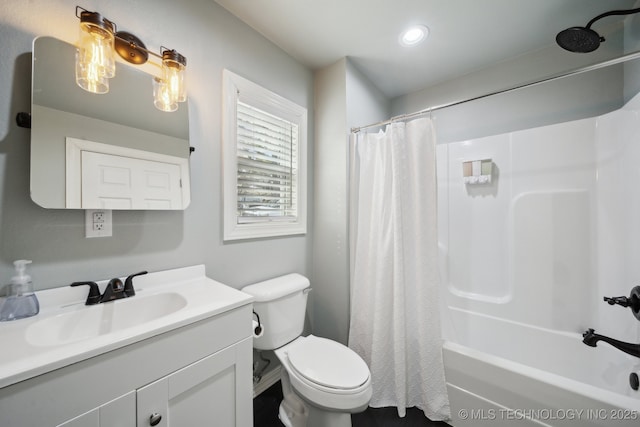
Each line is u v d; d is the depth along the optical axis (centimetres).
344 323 171
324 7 132
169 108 105
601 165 143
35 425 51
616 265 135
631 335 121
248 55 143
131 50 98
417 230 141
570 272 152
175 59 100
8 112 75
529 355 158
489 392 116
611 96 150
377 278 151
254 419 135
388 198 152
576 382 99
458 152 194
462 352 125
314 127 189
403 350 138
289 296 140
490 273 180
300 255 178
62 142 83
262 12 135
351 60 178
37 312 74
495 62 183
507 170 175
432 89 214
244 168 143
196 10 120
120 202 95
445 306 192
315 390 103
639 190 119
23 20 78
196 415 79
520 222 169
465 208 191
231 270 136
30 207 79
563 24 146
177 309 93
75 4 87
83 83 83
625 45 144
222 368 85
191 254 119
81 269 88
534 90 172
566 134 155
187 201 113
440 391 129
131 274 99
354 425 131
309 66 184
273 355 161
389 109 235
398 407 135
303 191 178
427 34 153
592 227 147
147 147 102
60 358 54
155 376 69
